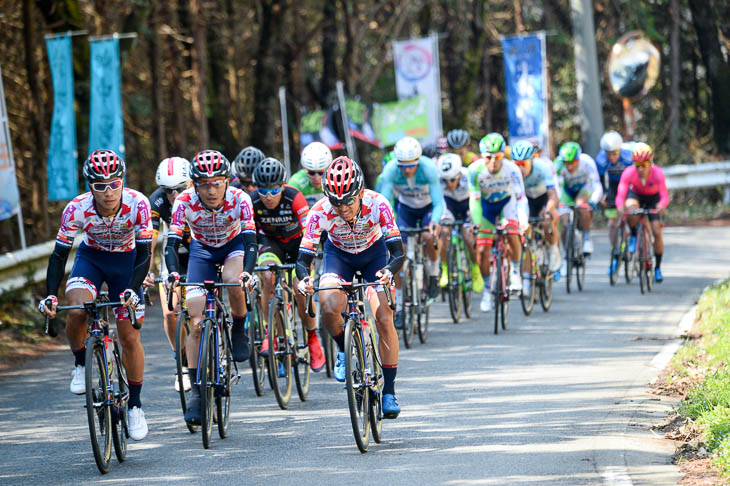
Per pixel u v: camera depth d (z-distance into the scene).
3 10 49.66
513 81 65.38
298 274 18.69
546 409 20.27
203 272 20.48
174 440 19.23
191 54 72.44
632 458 16.25
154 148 69.38
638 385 22.27
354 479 15.73
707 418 17.33
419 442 18.08
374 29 95.44
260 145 78.25
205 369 18.38
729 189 75.38
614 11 94.38
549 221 35.78
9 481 16.53
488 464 16.25
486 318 34.56
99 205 17.98
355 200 17.75
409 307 28.98
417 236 31.47
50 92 49.69
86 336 18.58
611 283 41.09
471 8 93.12
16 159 53.84
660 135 93.06
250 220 20.33
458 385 23.12
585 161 40.09
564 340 28.86
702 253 48.69
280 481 15.83
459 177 34.03
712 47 82.69
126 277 19.05
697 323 29.95
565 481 15.05
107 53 42.66
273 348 21.52
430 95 64.94
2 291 32.12
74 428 20.55
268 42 76.94
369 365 18.34
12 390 24.73
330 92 84.31
